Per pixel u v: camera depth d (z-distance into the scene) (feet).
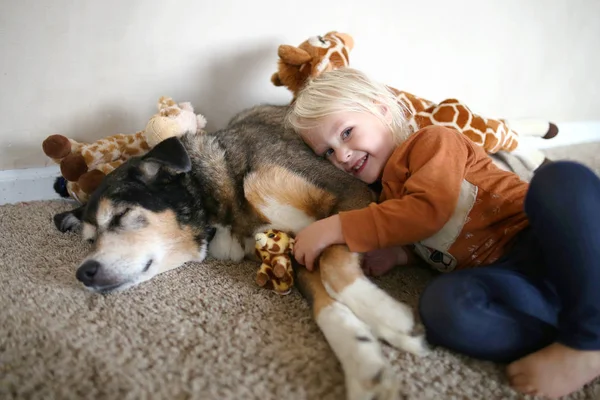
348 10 6.73
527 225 3.65
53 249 5.14
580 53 8.73
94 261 4.17
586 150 8.72
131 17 5.76
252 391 2.93
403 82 7.57
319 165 4.68
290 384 2.99
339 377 3.10
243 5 6.17
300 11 6.48
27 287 4.24
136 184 4.55
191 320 3.69
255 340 3.43
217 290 4.20
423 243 4.18
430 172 3.83
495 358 3.15
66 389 2.92
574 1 8.17
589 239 2.74
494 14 7.70
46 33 5.54
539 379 2.85
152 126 5.23
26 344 3.36
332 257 3.82
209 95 6.52
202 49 6.22
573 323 2.82
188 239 4.70
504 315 2.98
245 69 6.54
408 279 4.47
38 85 5.76
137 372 3.07
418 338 3.28
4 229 5.59
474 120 5.90
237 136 5.08
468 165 4.08
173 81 6.26
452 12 7.39
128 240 4.35
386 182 4.40
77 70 5.82
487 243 3.84
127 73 6.02
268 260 4.20
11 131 5.93
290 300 4.03
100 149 5.55
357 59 7.07
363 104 4.67
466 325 2.95
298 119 4.90
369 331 3.41
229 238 4.89
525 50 8.24
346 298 3.59
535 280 3.19
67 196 6.46
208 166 4.86
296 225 4.54
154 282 4.41
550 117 9.14
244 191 4.63
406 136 4.86
